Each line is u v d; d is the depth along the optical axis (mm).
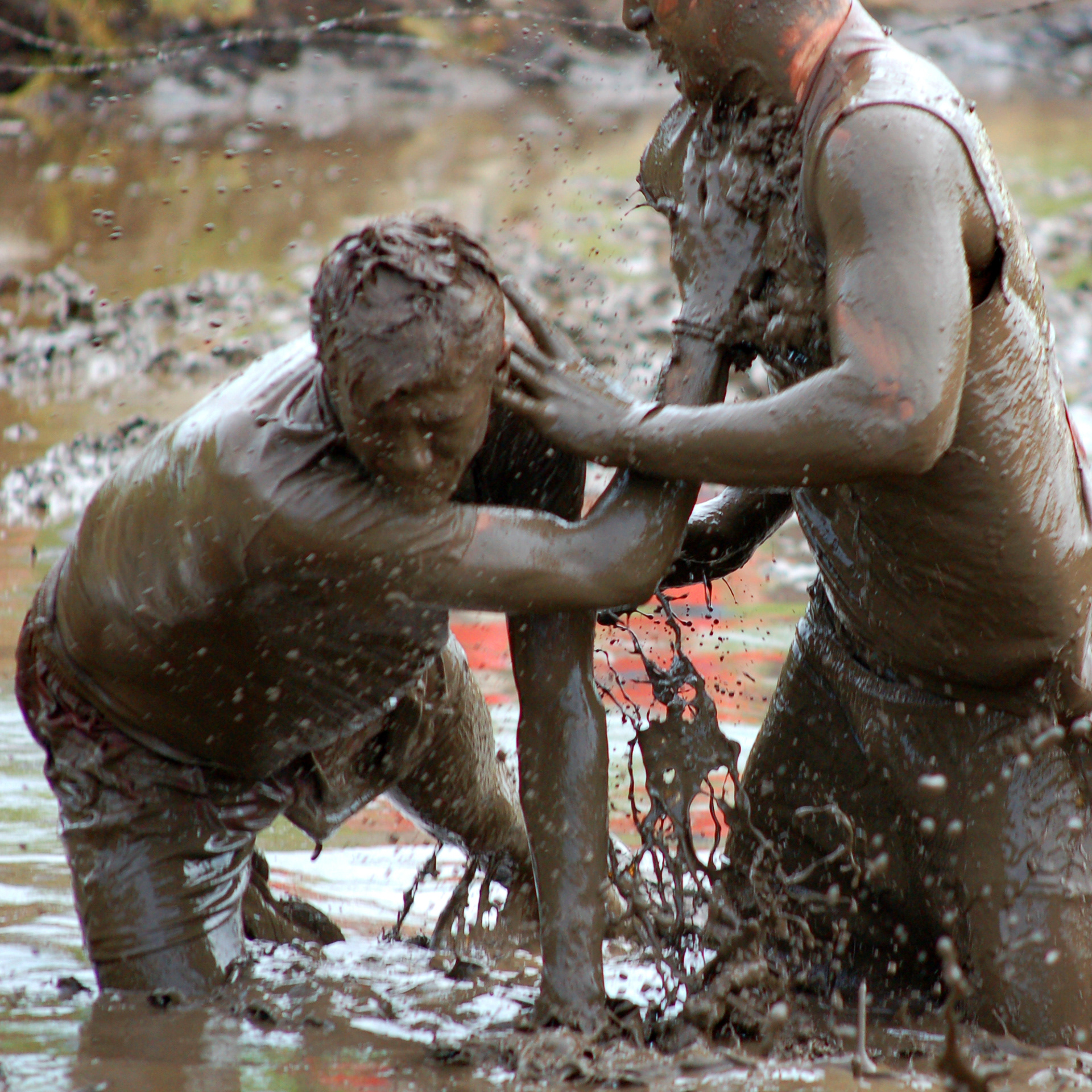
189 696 7258
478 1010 7285
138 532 7094
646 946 8391
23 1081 6301
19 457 19672
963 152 6543
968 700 7523
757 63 6852
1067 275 28141
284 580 6746
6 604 14125
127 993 7422
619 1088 6344
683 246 7371
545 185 37188
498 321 6262
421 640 7254
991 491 6875
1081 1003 7148
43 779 10719
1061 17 54062
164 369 24766
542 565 6691
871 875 8016
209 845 7609
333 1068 6496
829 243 6566
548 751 7191
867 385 6320
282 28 52719
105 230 34156
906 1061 6781
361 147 43469
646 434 6645
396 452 6262
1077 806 7340
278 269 30453
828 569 7727
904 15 55281
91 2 50375
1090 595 7238
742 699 12219
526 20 53000
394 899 9305
